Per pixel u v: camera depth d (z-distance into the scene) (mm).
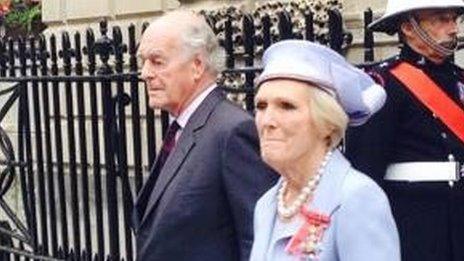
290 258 3426
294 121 3416
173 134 4742
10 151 8180
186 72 4602
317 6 7273
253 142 4402
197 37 4605
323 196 3420
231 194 4379
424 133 4906
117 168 7137
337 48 5523
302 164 3445
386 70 4980
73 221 7555
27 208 7980
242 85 6227
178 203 4461
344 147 4906
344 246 3373
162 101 4637
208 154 4449
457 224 4883
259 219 3561
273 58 3490
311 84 3432
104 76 6949
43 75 7660
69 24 10766
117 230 7105
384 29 5145
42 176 7848
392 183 4953
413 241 4906
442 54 4938
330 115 3424
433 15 4906
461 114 4922
